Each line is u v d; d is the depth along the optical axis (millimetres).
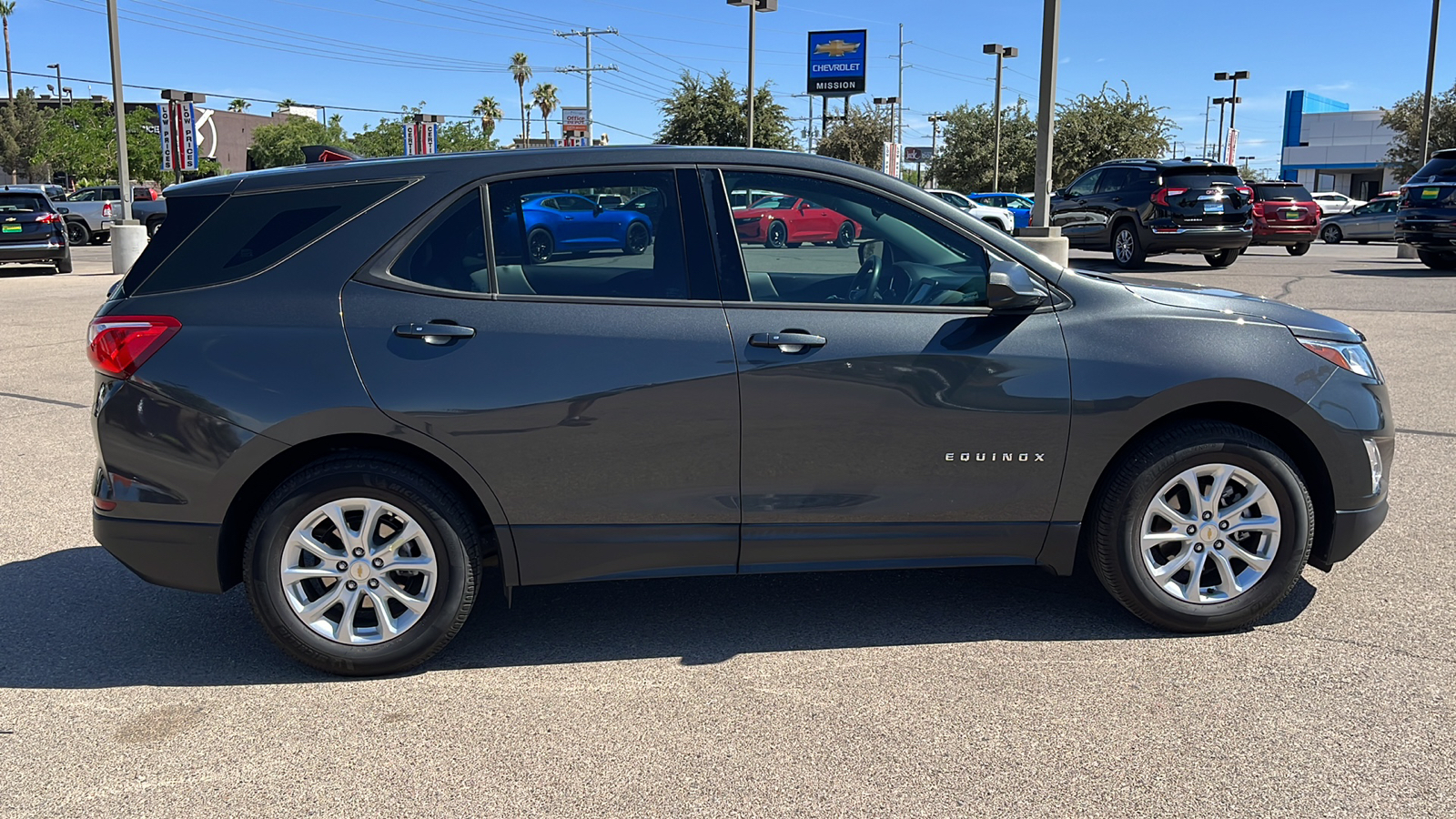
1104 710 3316
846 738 3176
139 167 68312
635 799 2869
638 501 3596
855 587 4438
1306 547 3799
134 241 20219
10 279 19641
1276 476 3719
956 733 3195
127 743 3207
